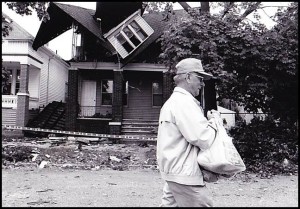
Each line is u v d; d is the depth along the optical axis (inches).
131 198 204.1
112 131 611.2
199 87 94.9
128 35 661.3
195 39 348.2
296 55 363.9
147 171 323.0
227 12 390.6
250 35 352.8
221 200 204.5
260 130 395.9
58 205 181.3
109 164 353.7
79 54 705.0
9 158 349.1
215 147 83.2
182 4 446.6
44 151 415.5
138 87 713.0
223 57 352.2
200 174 84.1
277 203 197.3
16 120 676.7
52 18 645.9
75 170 318.3
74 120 634.8
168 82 634.8
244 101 419.5
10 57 698.8
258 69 368.5
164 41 379.6
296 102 401.7
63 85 1027.3
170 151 84.6
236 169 82.0
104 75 720.3
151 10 436.5
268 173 315.9
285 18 380.8
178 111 84.2
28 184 241.6
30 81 798.5
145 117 703.7
